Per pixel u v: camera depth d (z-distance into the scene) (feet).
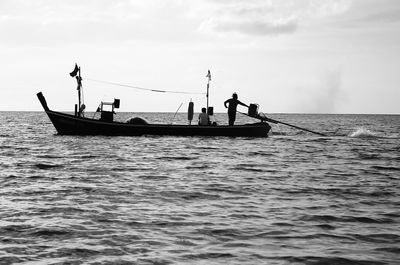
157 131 111.96
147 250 25.36
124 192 42.80
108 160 70.95
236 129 114.62
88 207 36.01
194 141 109.09
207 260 23.88
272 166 65.82
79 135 113.29
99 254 24.61
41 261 23.43
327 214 34.58
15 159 72.13
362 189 46.24
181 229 29.78
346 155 83.35
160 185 47.16
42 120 353.31
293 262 23.67
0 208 35.47
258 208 36.65
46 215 33.19
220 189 45.29
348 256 24.62
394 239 27.96
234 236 28.37
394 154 85.92
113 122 111.45
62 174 55.26
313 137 141.90
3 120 344.49
